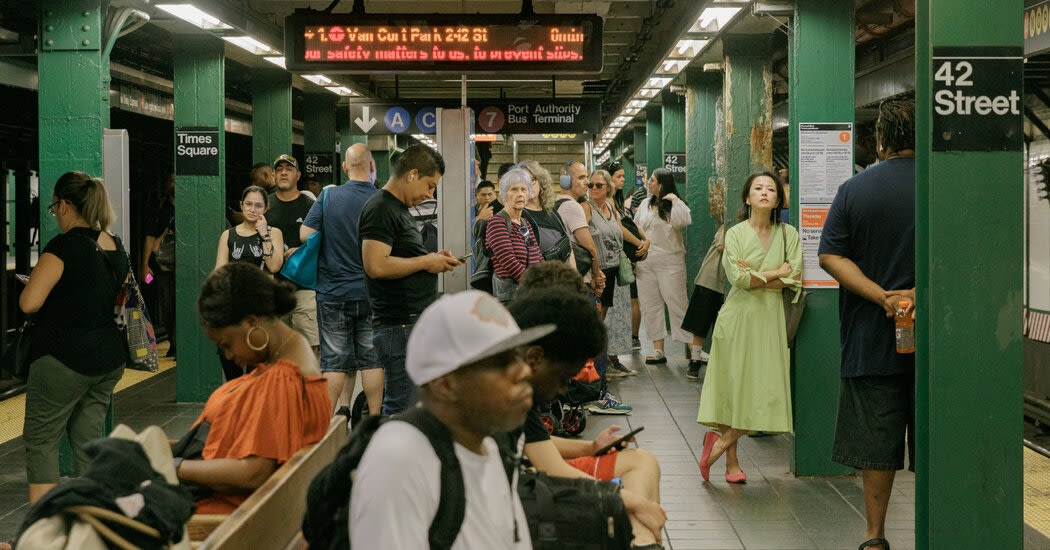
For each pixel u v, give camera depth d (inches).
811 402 235.6
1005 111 134.7
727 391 225.6
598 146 1041.5
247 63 457.4
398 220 207.3
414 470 64.8
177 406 341.4
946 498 136.6
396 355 208.5
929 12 136.4
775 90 657.6
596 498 89.6
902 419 166.9
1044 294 529.7
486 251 269.6
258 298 122.9
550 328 65.9
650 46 465.4
